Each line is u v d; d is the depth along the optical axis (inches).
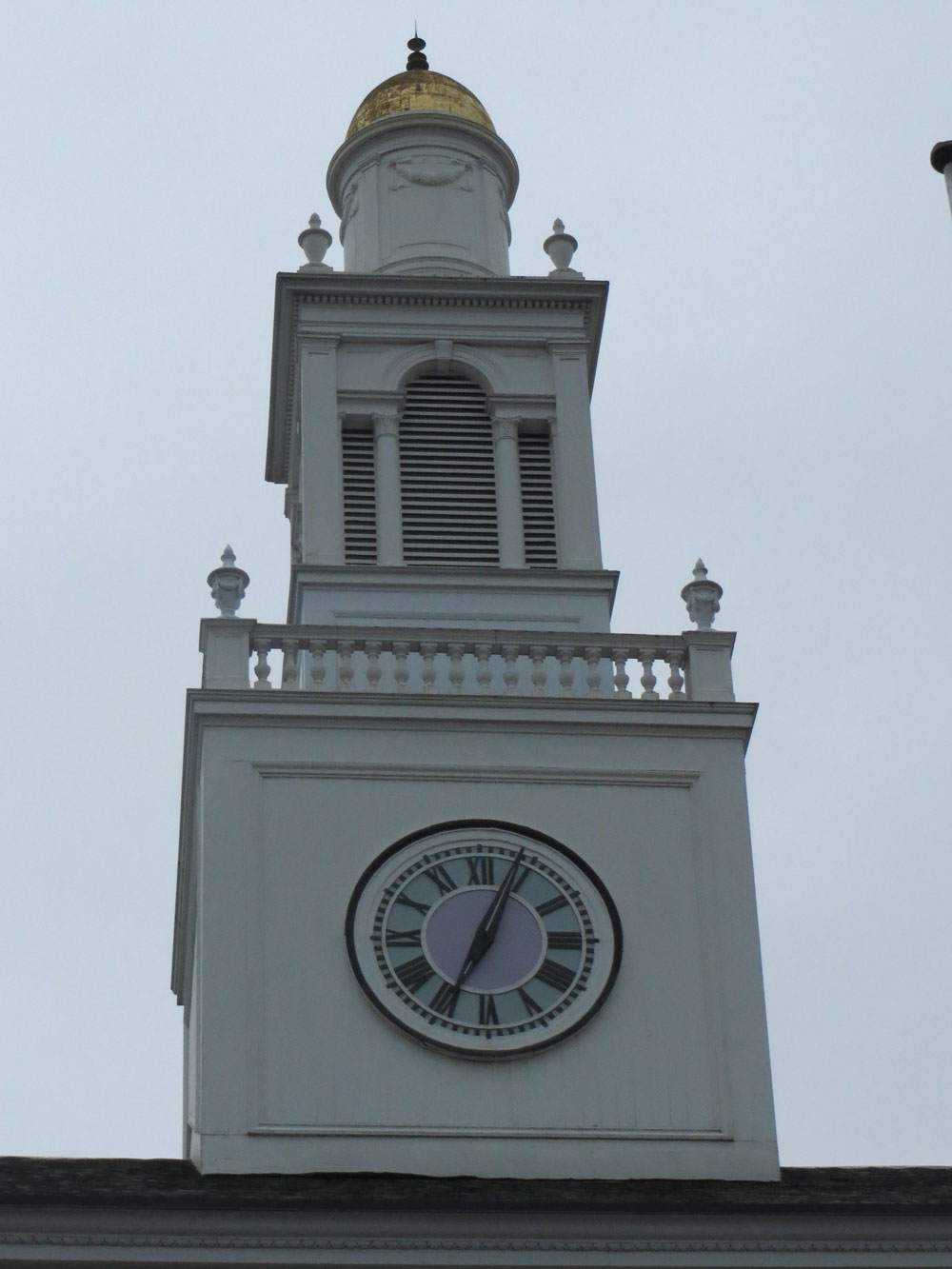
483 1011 1512.1
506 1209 1365.7
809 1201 1392.7
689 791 1590.8
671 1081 1503.4
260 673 1603.1
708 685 1624.0
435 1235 1359.5
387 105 1978.3
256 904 1526.8
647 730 1601.9
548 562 1779.0
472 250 1915.6
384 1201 1363.2
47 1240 1337.4
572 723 1596.9
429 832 1557.6
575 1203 1370.6
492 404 1828.2
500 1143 1475.1
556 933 1540.4
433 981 1518.2
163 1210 1347.2
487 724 1590.8
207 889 1525.6
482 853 1555.1
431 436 1822.1
